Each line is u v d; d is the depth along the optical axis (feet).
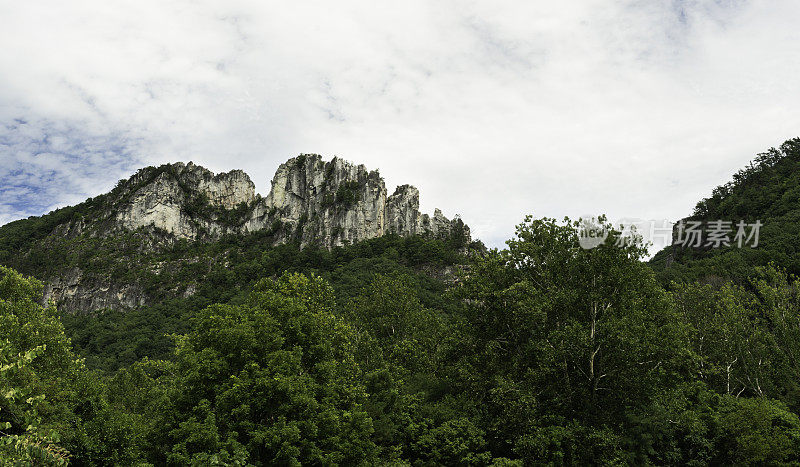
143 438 64.64
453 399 92.02
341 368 81.46
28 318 89.76
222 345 65.31
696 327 115.85
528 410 76.95
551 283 92.79
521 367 87.56
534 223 97.91
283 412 63.26
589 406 81.46
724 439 81.35
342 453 65.72
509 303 90.38
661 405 82.12
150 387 103.14
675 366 83.87
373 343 113.09
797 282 105.81
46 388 69.26
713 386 107.96
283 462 60.13
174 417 62.95
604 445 73.51
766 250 191.42
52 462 42.29
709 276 189.16
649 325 85.30
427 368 113.19
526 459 77.30
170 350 234.58
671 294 96.94
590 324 86.58
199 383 63.26
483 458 76.54
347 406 77.36
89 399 74.79
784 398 97.35
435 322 128.77
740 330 104.99
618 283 86.33
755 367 99.66
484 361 90.79
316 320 76.23
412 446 81.82
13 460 37.81
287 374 64.34
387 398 85.30
